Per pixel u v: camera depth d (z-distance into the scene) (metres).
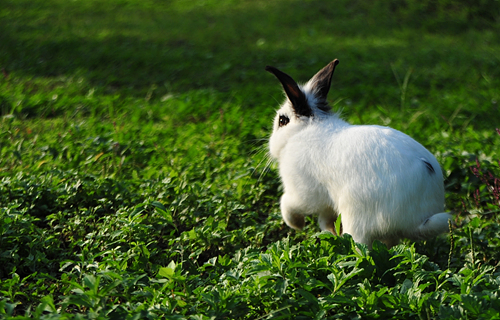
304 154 4.00
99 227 4.22
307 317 2.89
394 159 3.57
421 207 3.57
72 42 12.84
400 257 3.39
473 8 15.62
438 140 6.61
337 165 3.78
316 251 3.49
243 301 3.02
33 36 13.30
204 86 10.16
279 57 12.10
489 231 4.21
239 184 5.15
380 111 8.12
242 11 17.92
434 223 3.52
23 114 8.14
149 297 3.09
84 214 4.60
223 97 9.28
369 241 3.68
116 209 4.77
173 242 4.09
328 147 3.89
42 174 5.40
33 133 7.08
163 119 8.06
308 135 4.04
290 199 4.23
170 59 11.77
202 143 6.70
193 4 19.16
